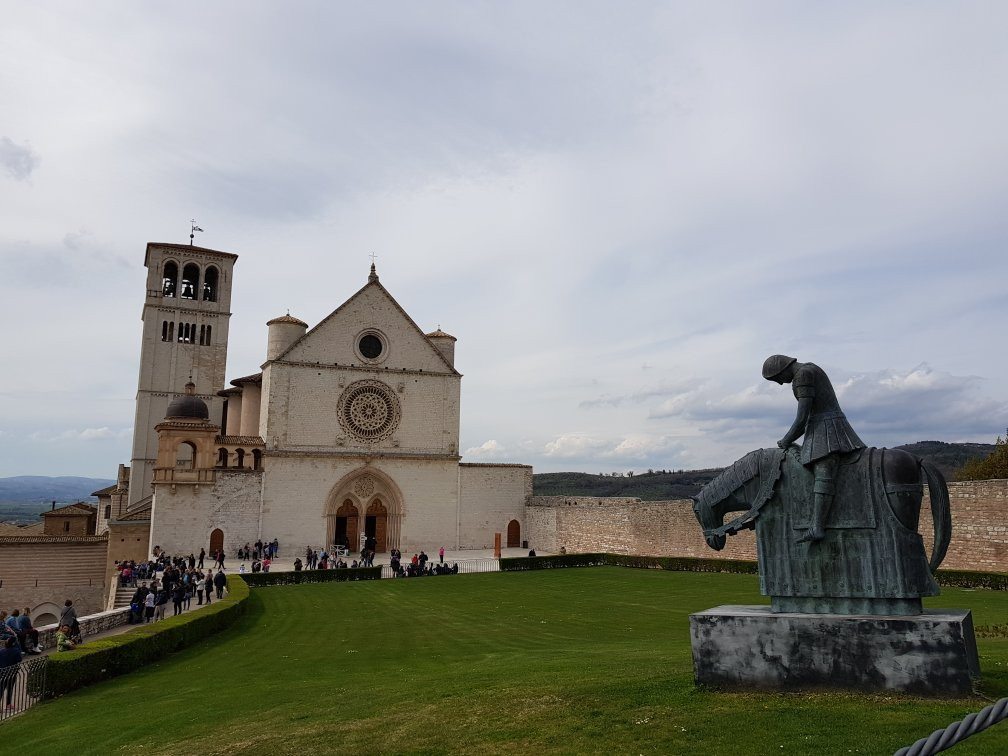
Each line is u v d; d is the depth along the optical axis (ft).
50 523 284.41
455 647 76.13
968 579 110.93
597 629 85.81
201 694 57.52
